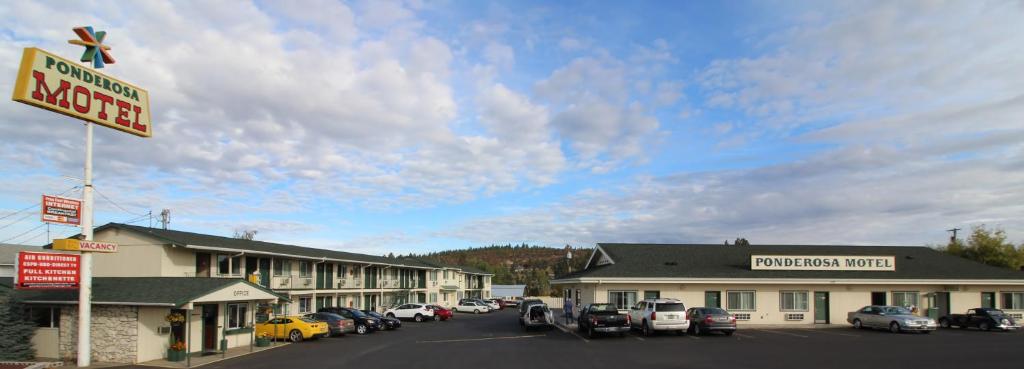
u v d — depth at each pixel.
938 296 39.09
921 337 29.94
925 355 22.59
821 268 39.62
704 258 42.31
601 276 37.22
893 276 38.69
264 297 29.73
